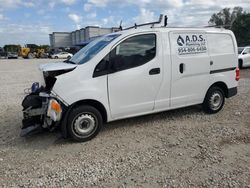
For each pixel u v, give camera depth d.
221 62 6.75
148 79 5.63
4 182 3.81
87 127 5.18
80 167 4.18
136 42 5.49
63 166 4.23
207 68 6.49
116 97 5.36
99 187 3.62
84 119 5.12
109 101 5.30
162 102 5.92
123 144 5.03
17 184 3.75
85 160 4.41
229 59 6.91
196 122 6.20
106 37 5.80
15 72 20.91
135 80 5.48
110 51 5.24
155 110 5.89
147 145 4.95
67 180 3.81
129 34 5.43
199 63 6.33
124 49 5.38
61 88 4.88
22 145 5.10
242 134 5.38
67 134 5.11
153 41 5.69
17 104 8.39
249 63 18.73
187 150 4.69
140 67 5.52
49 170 4.11
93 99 5.12
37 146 5.04
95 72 5.12
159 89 5.82
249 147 4.77
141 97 5.63
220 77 6.78
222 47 6.80
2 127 6.17
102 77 5.18
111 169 4.08
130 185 3.64
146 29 5.66
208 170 3.98
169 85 5.94
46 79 5.04
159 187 3.57
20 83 13.82
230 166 4.09
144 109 5.73
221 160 4.28
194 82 6.33
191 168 4.05
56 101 4.80
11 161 4.45
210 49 6.55
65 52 62.19
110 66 5.24
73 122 5.05
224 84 6.92
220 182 3.65
